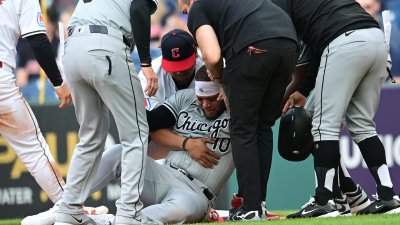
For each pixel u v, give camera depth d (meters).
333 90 21.27
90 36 19.80
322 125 21.47
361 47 21.05
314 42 21.73
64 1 43.53
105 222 21.36
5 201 36.38
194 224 20.69
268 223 19.50
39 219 23.33
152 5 20.38
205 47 20.53
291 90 23.61
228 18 20.75
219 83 21.55
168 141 23.00
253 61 20.28
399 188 35.53
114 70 19.66
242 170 20.75
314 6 21.67
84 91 20.23
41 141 24.03
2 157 36.34
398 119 35.62
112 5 20.27
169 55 22.97
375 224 18.72
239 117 20.70
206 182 22.92
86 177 20.55
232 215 21.73
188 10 23.33
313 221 19.75
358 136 22.02
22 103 23.73
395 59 40.44
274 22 20.67
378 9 41.22
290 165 35.38
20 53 42.41
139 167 19.97
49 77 23.55
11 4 23.61
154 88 20.64
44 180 23.88
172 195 22.14
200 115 23.16
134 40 20.83
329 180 21.48
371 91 21.83
